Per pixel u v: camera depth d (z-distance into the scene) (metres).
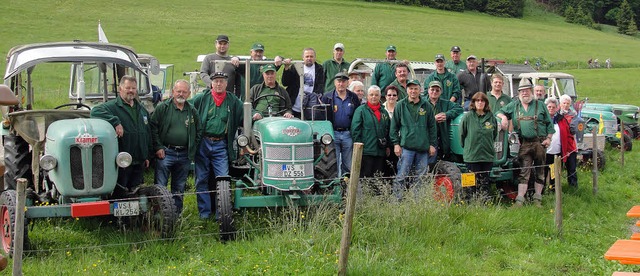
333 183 7.08
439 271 6.10
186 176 7.51
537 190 8.85
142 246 6.30
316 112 8.29
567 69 46.62
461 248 6.78
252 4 66.44
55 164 6.23
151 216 6.62
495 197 9.10
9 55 7.92
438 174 8.20
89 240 6.55
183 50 39.22
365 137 8.07
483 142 8.38
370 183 7.62
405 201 7.31
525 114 8.79
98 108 6.76
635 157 13.91
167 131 7.23
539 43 61.09
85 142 6.30
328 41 47.47
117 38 41.56
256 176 7.24
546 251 6.96
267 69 7.88
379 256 6.26
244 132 7.45
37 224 6.83
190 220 7.16
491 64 16.69
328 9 69.88
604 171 11.98
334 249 6.26
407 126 8.09
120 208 6.23
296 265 5.88
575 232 7.90
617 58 56.44
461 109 9.20
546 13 97.56
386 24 63.78
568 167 10.00
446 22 71.56
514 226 7.73
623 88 33.91
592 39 71.81
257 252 6.25
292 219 6.61
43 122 6.97
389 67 10.09
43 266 5.69
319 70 9.89
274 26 54.12
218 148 7.48
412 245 6.61
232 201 6.73
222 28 50.06
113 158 6.48
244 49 40.78
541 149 8.73
